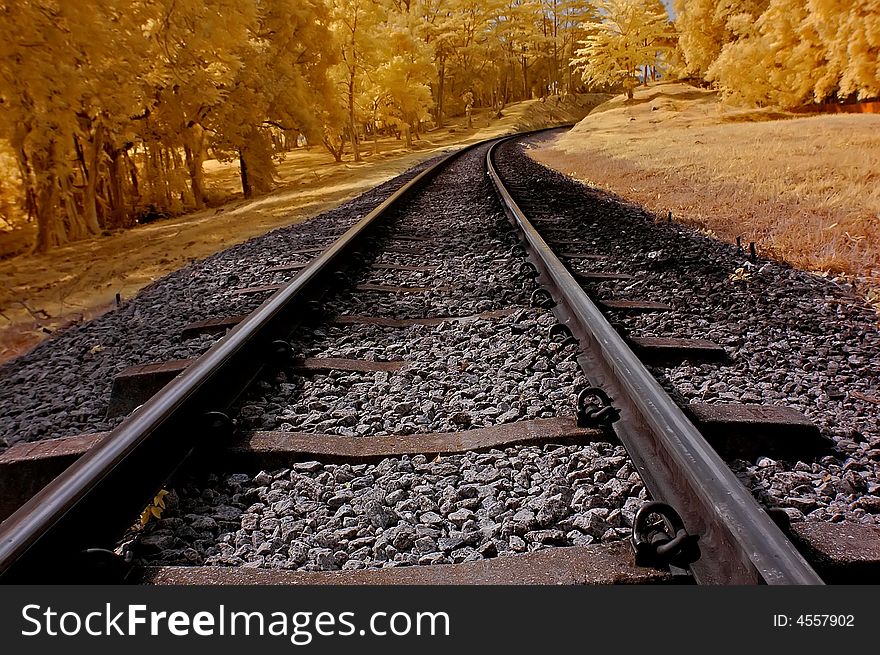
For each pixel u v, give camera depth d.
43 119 14.66
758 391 3.19
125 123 21.89
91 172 20.67
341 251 6.05
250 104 28.12
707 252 6.80
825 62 33.94
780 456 2.62
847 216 7.86
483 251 7.07
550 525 2.15
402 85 48.09
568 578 1.78
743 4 50.25
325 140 39.97
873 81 28.16
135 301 6.48
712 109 48.41
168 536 2.16
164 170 28.44
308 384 3.42
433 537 2.12
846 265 5.93
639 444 2.45
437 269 6.36
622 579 1.76
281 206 17.12
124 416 3.51
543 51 104.62
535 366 3.50
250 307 5.40
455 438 2.76
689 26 54.66
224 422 2.69
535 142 44.38
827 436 2.71
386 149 54.31
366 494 2.38
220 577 1.87
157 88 23.53
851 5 28.55
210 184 40.41
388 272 6.28
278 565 1.99
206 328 4.76
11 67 13.51
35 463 2.70
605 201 11.55
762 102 39.84
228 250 8.75
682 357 3.67
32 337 6.04
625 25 66.81
